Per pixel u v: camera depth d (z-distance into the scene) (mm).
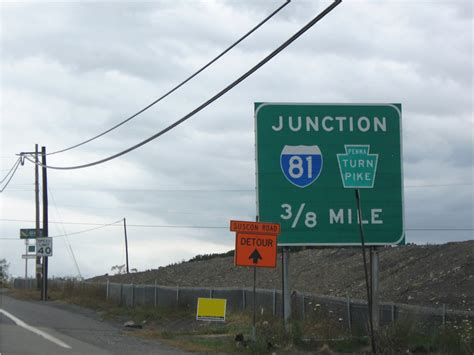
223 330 20734
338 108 18609
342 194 18328
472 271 24422
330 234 18188
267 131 18406
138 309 29234
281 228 18125
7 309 27078
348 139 18531
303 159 18375
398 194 18438
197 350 16188
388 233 18297
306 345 16500
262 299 23016
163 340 18453
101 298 34750
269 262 16312
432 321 16172
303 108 18531
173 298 28688
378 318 17188
